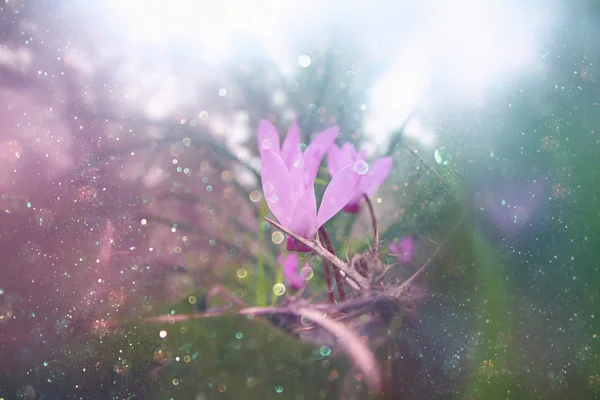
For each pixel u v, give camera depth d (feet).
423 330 0.33
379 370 0.30
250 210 0.67
